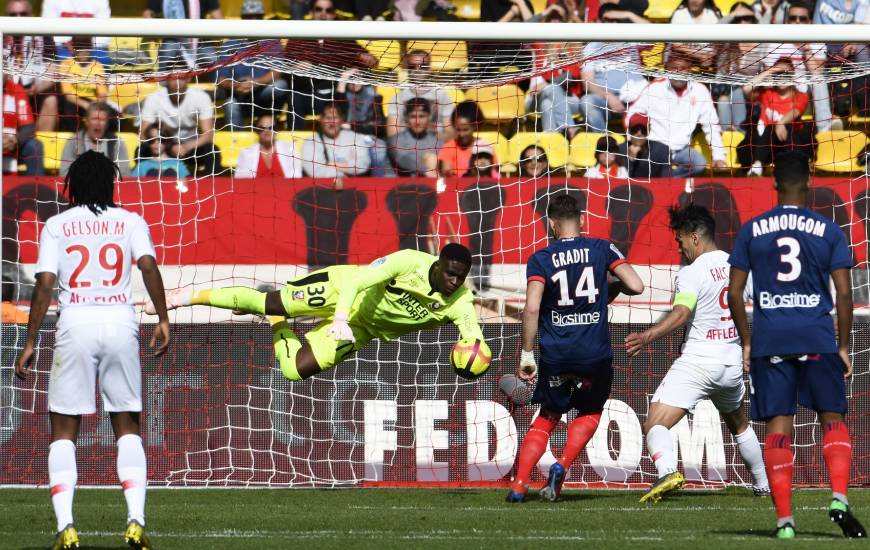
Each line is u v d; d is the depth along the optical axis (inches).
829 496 1047.6
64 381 653.9
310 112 1694.1
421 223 1441.9
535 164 1455.5
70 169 677.3
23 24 992.9
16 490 1129.4
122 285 665.6
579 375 981.8
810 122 1619.1
